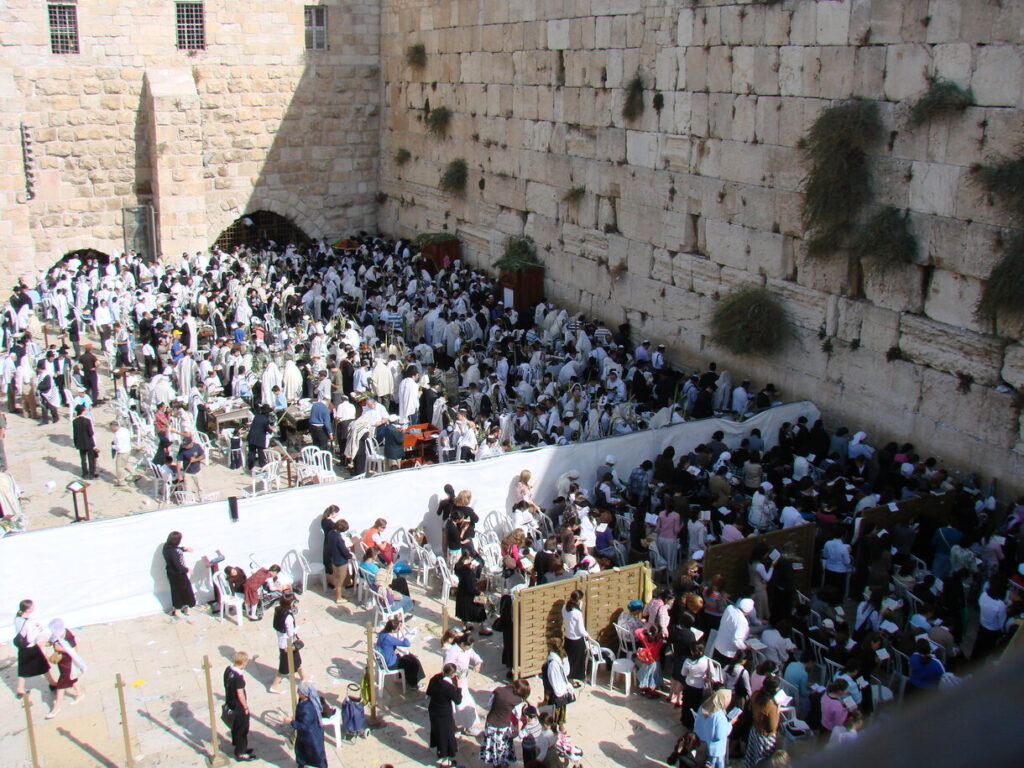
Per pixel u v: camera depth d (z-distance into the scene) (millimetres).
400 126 43594
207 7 41438
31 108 39250
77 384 27922
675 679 14430
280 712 14734
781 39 22984
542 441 22453
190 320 30328
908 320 20797
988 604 14516
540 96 32688
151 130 40875
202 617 17406
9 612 16656
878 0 20438
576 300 32125
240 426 24938
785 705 12945
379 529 17781
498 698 13172
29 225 40125
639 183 28531
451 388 27547
